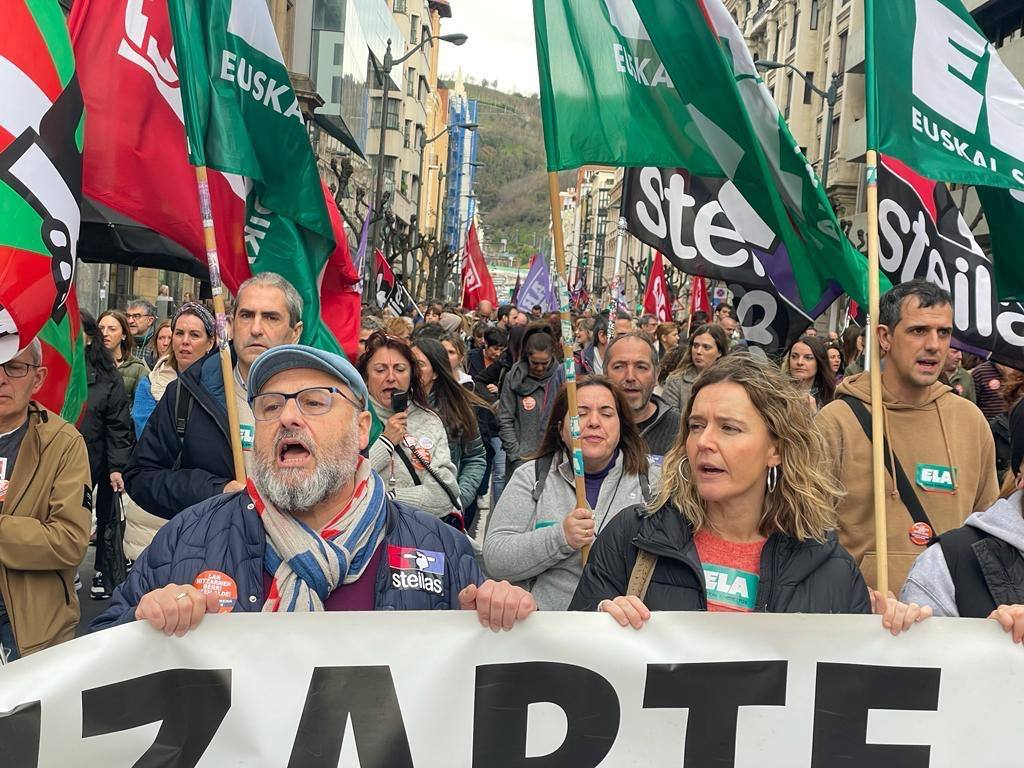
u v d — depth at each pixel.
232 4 5.09
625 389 6.06
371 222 25.44
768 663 3.16
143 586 3.08
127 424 7.48
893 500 4.60
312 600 3.02
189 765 2.93
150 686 2.91
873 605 3.35
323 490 2.99
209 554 3.05
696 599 3.24
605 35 4.50
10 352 3.87
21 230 3.88
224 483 4.58
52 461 4.21
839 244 4.61
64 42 4.14
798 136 45.12
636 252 79.88
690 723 3.14
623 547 3.37
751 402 3.21
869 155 4.35
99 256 5.94
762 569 3.23
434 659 3.04
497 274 161.00
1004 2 27.09
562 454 4.69
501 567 4.45
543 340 9.45
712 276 5.32
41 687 2.86
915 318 4.54
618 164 4.50
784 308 5.29
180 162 5.19
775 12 49.91
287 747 2.97
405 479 5.76
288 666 2.97
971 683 3.20
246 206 5.45
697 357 9.25
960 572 3.48
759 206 4.75
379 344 6.15
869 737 3.18
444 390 7.03
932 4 4.52
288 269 5.57
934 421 4.66
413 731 3.03
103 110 5.09
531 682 3.09
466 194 140.88
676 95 4.54
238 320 4.71
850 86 40.12
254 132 5.25
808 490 3.22
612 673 3.12
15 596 4.09
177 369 7.62
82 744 2.88
